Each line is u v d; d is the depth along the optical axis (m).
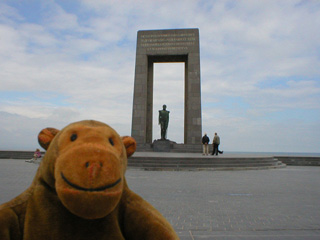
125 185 1.68
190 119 28.98
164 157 16.09
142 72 30.61
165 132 29.33
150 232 1.50
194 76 29.86
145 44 31.25
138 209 1.57
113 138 1.55
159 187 9.05
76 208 1.23
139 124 29.56
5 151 23.44
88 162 1.26
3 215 1.42
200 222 5.14
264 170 16.53
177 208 6.23
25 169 14.16
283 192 8.54
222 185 9.77
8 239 1.41
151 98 32.41
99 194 1.20
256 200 7.26
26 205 1.51
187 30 31.03
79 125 1.54
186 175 12.74
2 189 8.12
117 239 1.46
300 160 23.52
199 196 7.68
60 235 1.39
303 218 5.49
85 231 1.40
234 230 4.68
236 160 17.12
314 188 9.45
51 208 1.43
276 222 5.19
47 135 1.69
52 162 1.44
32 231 1.41
